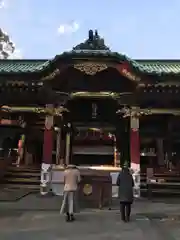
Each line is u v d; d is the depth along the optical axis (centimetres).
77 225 872
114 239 720
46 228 828
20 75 1551
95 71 1591
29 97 1661
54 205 1224
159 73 1492
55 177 1584
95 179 1224
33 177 1847
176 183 1727
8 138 2416
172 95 1609
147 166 2316
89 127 2198
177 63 1998
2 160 1895
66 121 1970
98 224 889
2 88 1628
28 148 2386
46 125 1652
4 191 1553
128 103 1658
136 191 1520
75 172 984
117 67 1563
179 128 2195
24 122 2212
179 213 1098
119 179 970
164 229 835
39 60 2039
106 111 1892
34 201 1320
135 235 763
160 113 1652
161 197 1539
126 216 942
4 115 2052
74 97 1703
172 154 2289
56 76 1573
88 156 2322
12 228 825
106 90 1656
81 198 1201
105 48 1844
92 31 1881
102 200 1207
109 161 2319
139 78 1529
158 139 2303
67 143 2169
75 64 1568
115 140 2209
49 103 1669
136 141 1614
